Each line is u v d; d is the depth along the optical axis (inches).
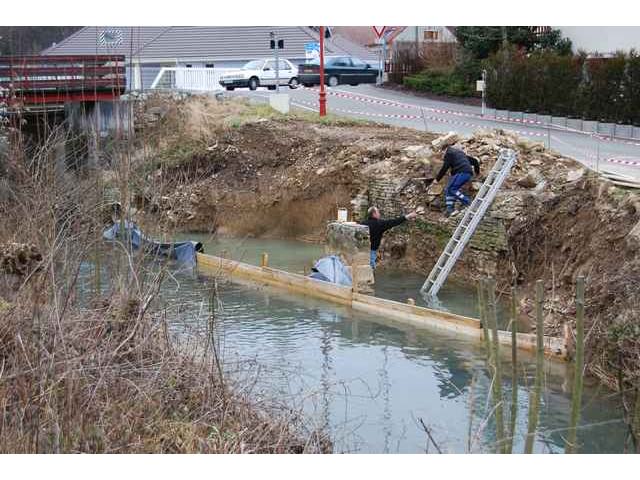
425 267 846.5
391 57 1952.5
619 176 736.3
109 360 395.2
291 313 714.2
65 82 1087.6
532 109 1318.9
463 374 561.6
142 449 367.6
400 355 602.5
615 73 1180.5
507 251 751.7
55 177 542.6
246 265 848.9
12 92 776.9
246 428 395.2
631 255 597.6
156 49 2140.7
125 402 386.6
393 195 918.4
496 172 773.3
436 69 1653.5
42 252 461.1
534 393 316.8
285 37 2281.0
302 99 1531.7
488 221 768.9
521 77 1337.4
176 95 1334.9
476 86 1470.2
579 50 1419.8
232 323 682.2
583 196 719.7
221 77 1694.1
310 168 1079.6
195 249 887.1
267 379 526.9
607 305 577.0
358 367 577.6
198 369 440.8
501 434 326.0
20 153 565.3
